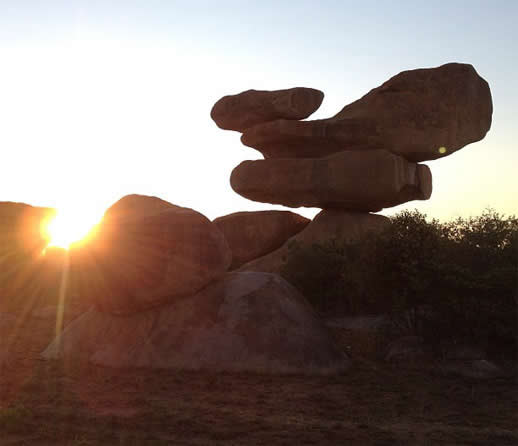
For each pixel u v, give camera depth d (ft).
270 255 97.45
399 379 39.40
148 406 31.45
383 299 49.85
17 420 27.25
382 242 48.57
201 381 37.58
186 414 29.94
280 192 97.25
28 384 35.37
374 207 96.53
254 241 105.70
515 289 44.70
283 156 99.91
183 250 43.91
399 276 47.73
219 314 43.21
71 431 26.23
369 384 38.09
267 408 31.76
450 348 44.80
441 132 91.50
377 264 48.52
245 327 42.27
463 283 44.83
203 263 44.27
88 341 44.83
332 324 59.36
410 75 94.17
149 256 43.37
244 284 45.37
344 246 71.72
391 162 89.86
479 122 95.50
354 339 51.85
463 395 35.27
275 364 40.47
